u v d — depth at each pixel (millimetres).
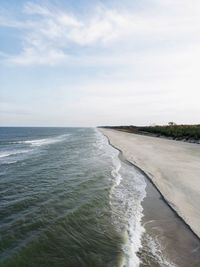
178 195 13414
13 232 9328
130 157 26969
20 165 23781
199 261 7648
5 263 7363
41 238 8875
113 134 83375
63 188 15336
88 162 24781
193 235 9273
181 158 25344
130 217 10953
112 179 17562
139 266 7336
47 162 25266
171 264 7461
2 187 15727
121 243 8680
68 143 49594
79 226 9977
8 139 67312
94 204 12469
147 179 17406
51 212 11320
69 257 7812
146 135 76500
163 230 9680
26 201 12891
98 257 7820
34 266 7336
